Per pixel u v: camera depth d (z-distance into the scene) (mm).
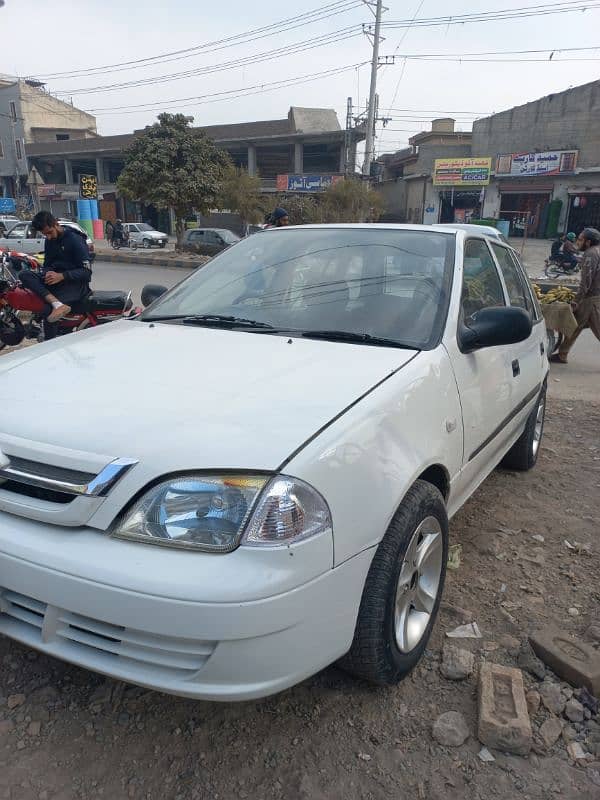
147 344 2676
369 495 1938
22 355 2643
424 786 1930
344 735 2100
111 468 1776
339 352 2484
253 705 2209
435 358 2510
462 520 3666
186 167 23766
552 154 30031
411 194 36688
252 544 1703
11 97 50719
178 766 1972
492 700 2166
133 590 1679
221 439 1824
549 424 5598
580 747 2088
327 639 1867
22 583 1835
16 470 1892
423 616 2400
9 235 21844
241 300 3113
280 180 36875
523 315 2670
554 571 3135
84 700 2219
